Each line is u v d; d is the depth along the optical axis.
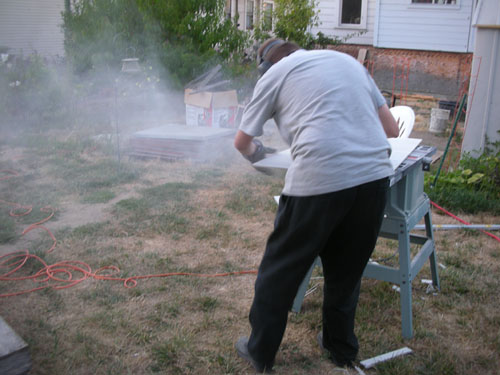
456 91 12.55
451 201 4.89
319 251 2.19
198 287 3.28
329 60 2.16
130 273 3.43
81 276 3.40
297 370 2.51
